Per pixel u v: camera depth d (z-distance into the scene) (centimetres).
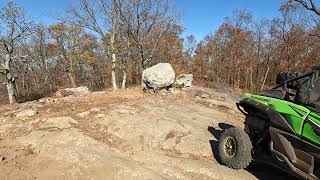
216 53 4906
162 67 1209
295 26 3941
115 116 800
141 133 692
